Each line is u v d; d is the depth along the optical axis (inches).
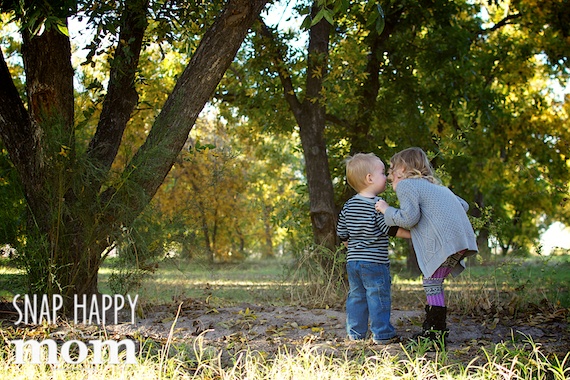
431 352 178.2
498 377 145.4
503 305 261.6
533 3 568.1
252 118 501.7
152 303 267.3
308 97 406.6
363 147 456.4
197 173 780.0
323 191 397.7
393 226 196.2
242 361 167.6
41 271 236.8
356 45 412.2
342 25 442.6
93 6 264.8
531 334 207.2
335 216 397.4
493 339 200.8
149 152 237.8
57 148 230.7
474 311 256.8
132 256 241.6
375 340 193.6
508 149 747.4
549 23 582.6
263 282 466.0
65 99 252.4
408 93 493.4
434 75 528.4
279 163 887.7
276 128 490.3
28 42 245.3
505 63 664.4
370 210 200.4
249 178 935.7
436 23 489.7
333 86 400.8
